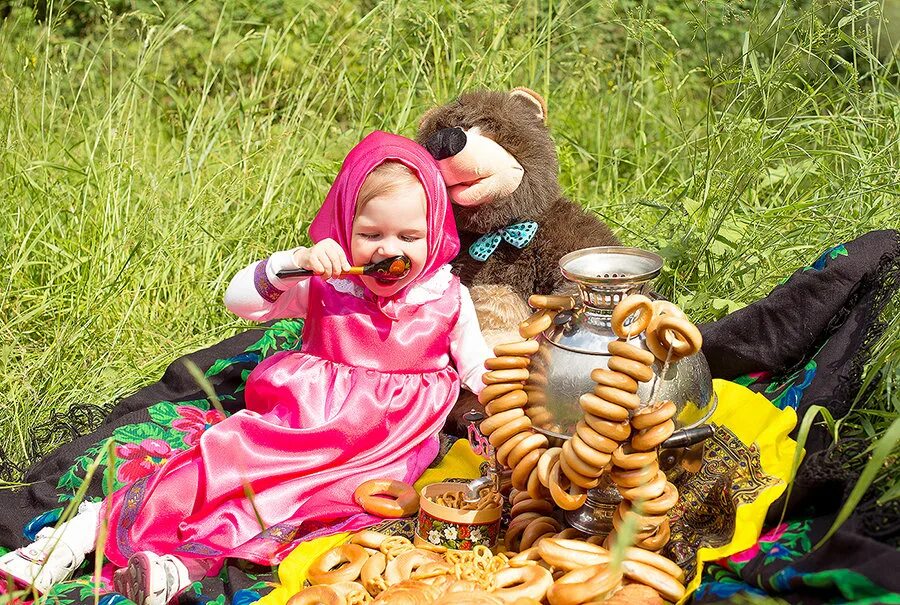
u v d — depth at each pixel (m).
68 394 2.75
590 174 3.89
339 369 2.17
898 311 2.08
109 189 3.33
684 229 2.90
